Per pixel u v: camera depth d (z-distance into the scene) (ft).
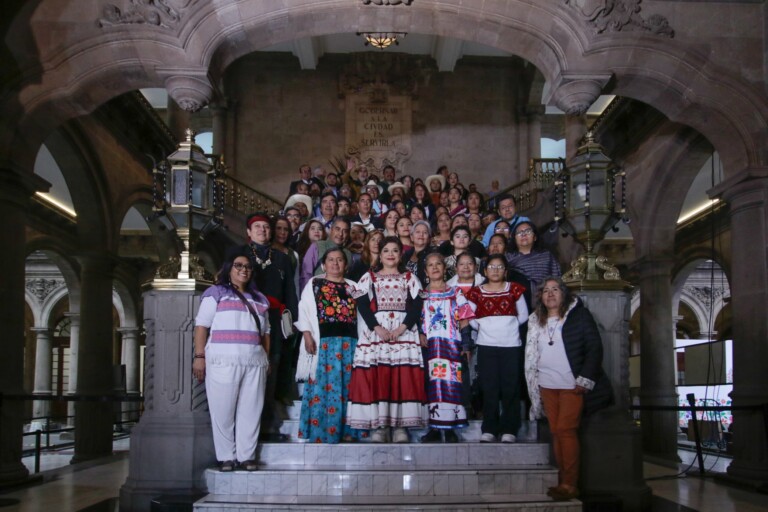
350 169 53.21
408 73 71.00
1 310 27.22
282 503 17.88
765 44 29.17
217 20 28.02
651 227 43.16
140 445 20.01
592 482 20.44
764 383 28.07
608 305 21.71
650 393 42.70
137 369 73.82
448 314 21.30
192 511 17.95
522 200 60.29
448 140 70.74
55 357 85.05
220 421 19.33
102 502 22.15
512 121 71.26
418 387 20.44
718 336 81.15
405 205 38.70
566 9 28.40
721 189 30.42
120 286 72.95
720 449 42.80
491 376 21.13
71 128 38.11
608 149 48.80
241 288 20.12
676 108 30.53
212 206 22.30
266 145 70.38
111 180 43.47
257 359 19.65
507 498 18.69
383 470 19.35
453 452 20.33
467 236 24.56
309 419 20.62
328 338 20.57
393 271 21.22
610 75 28.91
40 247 57.72
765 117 28.89
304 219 34.47
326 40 68.74
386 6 28.66
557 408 19.71
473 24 29.58
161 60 28.09
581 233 22.54
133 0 27.89
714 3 29.27
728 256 54.54
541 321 20.27
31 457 41.88
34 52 27.66
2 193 27.30
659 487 27.09
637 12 28.84
